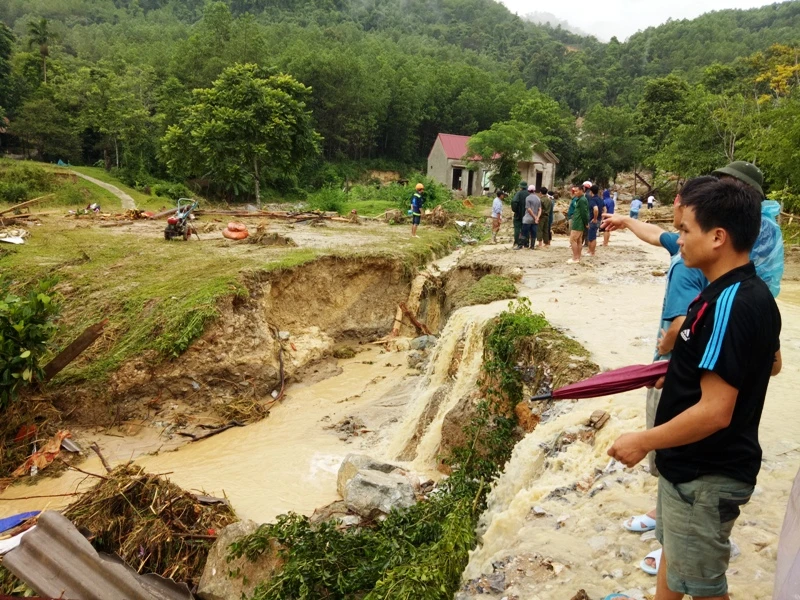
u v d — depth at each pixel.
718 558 2.72
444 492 7.14
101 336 13.71
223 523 8.02
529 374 8.75
